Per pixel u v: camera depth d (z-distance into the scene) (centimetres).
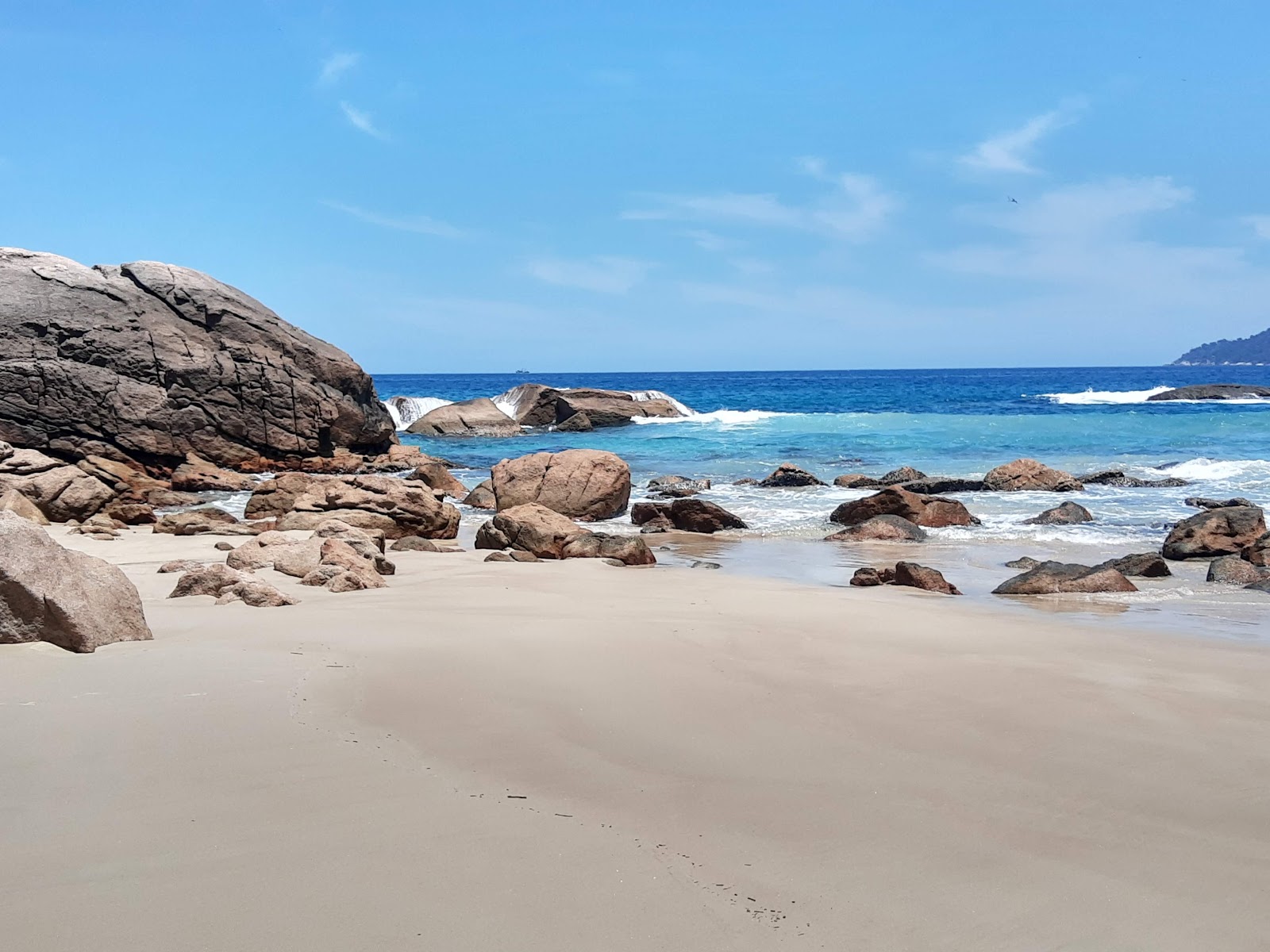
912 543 1648
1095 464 2778
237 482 2542
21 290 2711
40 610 657
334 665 655
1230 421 3784
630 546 1414
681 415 4916
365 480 1812
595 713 584
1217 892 385
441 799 437
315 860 371
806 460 3011
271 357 2903
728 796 464
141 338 2736
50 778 439
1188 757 541
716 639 805
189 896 341
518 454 3528
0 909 327
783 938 336
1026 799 475
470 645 738
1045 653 800
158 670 614
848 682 684
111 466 2539
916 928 348
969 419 4184
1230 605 1081
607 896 357
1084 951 338
